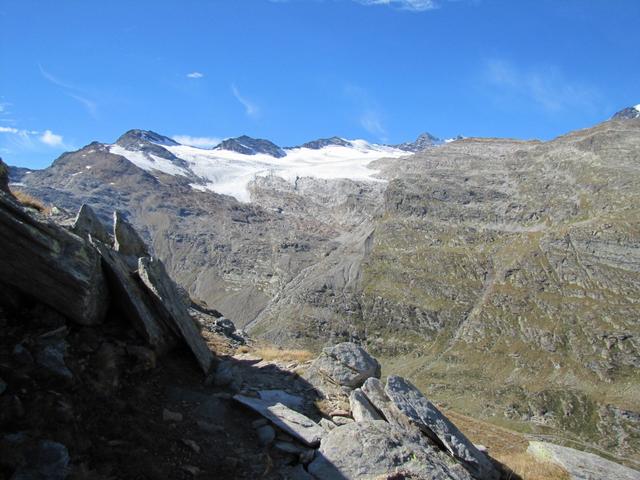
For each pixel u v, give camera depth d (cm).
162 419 1619
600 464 2255
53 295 1680
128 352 1792
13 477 1155
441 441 1881
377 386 2083
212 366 2070
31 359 1502
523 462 2194
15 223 1580
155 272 2064
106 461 1338
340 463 1591
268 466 1548
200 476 1430
